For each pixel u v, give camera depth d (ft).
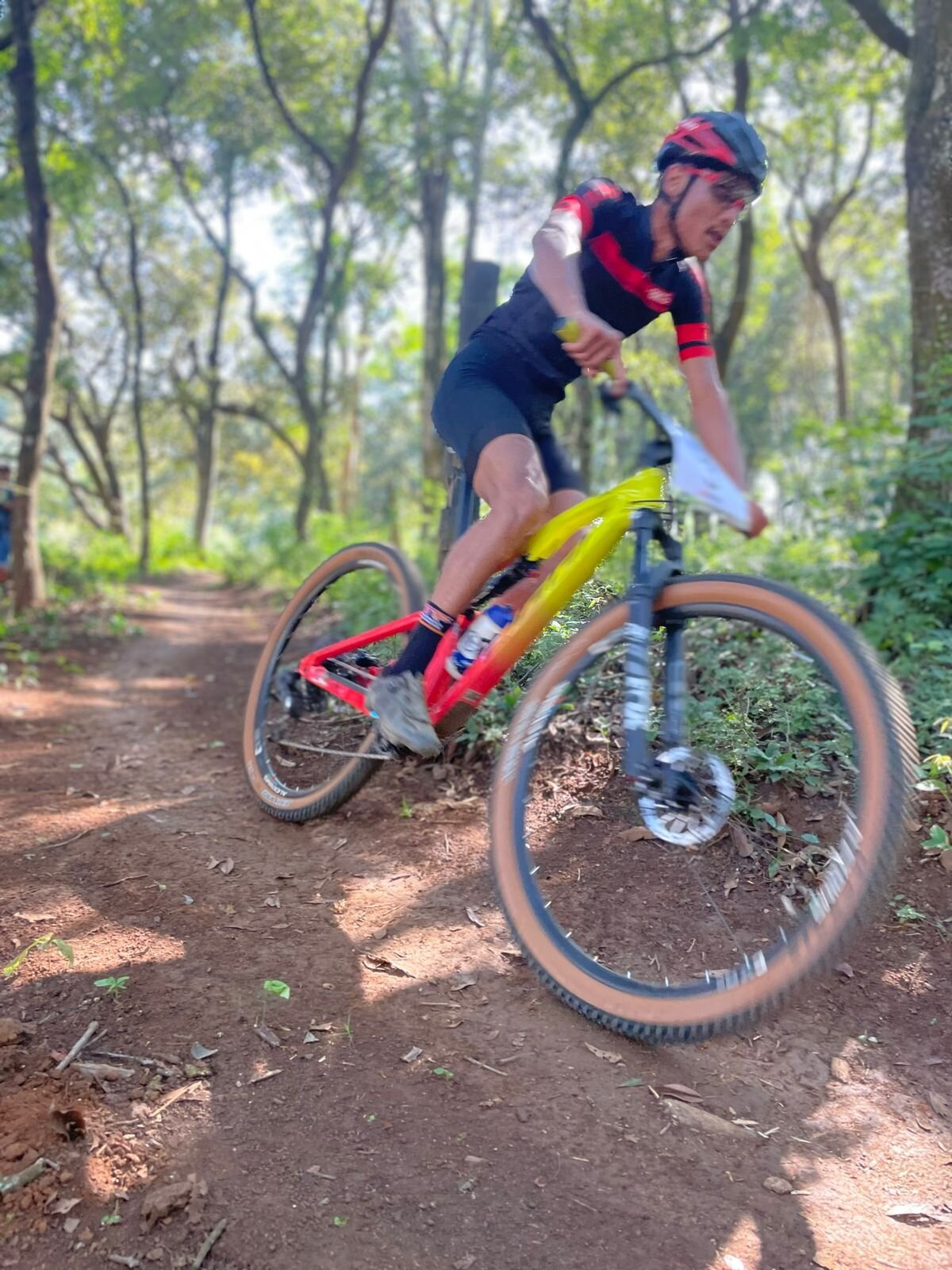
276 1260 4.68
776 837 8.69
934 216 15.67
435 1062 6.24
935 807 9.05
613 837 8.93
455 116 48.93
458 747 11.14
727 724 9.42
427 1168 5.33
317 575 11.30
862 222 66.69
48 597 32.89
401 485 169.17
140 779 11.89
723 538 23.48
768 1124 5.92
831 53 38.83
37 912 7.96
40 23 33.58
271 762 10.93
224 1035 6.37
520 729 7.01
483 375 7.41
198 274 92.73
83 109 50.78
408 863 9.11
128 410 108.37
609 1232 4.99
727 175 6.34
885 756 5.23
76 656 23.31
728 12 35.94
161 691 18.75
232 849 9.50
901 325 92.48
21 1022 6.37
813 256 61.67
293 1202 5.02
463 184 52.80
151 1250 4.69
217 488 144.56
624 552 8.57
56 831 9.84
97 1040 6.23
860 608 15.02
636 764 6.13
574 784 9.75
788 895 8.01
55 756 12.98
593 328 5.86
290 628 11.34
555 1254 4.83
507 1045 6.47
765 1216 5.18
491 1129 5.67
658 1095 6.07
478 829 9.70
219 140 63.46
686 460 5.62
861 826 5.21
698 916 7.87
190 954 7.39
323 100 57.77
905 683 12.23
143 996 6.75
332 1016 6.66
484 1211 5.06
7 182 46.19
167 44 50.80
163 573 82.64
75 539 89.35
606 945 7.55
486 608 7.52
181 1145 5.37
